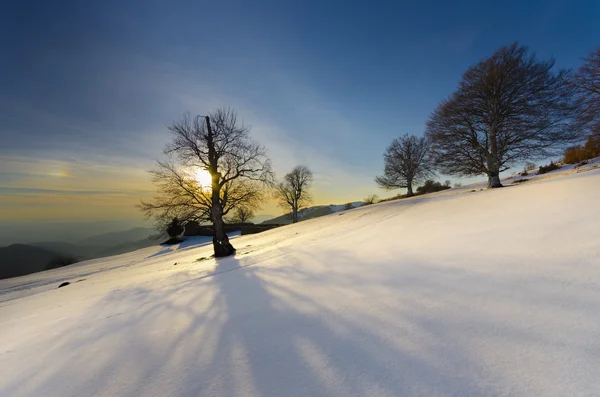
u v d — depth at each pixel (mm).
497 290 3045
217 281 6219
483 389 1686
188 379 2303
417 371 1935
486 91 18922
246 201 15953
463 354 2031
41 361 3205
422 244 6109
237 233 37250
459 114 19938
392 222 10664
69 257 37531
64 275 19438
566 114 17672
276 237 18656
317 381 2002
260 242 17438
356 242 7879
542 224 5598
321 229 15508
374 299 3400
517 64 18188
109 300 6047
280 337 2801
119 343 3371
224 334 3125
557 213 6285
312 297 3904
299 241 11531
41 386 2604
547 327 2186
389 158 36812
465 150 20156
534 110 17812
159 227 14969
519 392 1618
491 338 2166
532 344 2008
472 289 3189
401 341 2348
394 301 3227
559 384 1623
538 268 3477
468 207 10375
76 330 4215
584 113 18203
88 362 2959
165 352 2904
